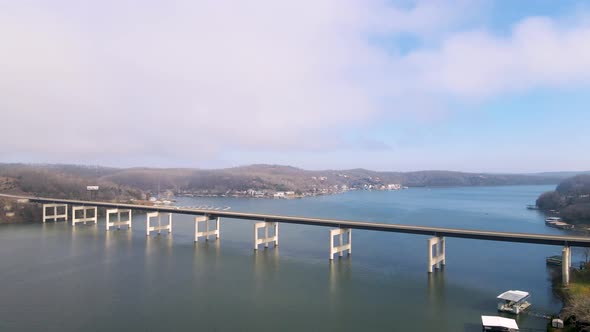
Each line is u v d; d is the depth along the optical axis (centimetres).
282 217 14288
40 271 10756
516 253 13362
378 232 17900
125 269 11062
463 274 10619
